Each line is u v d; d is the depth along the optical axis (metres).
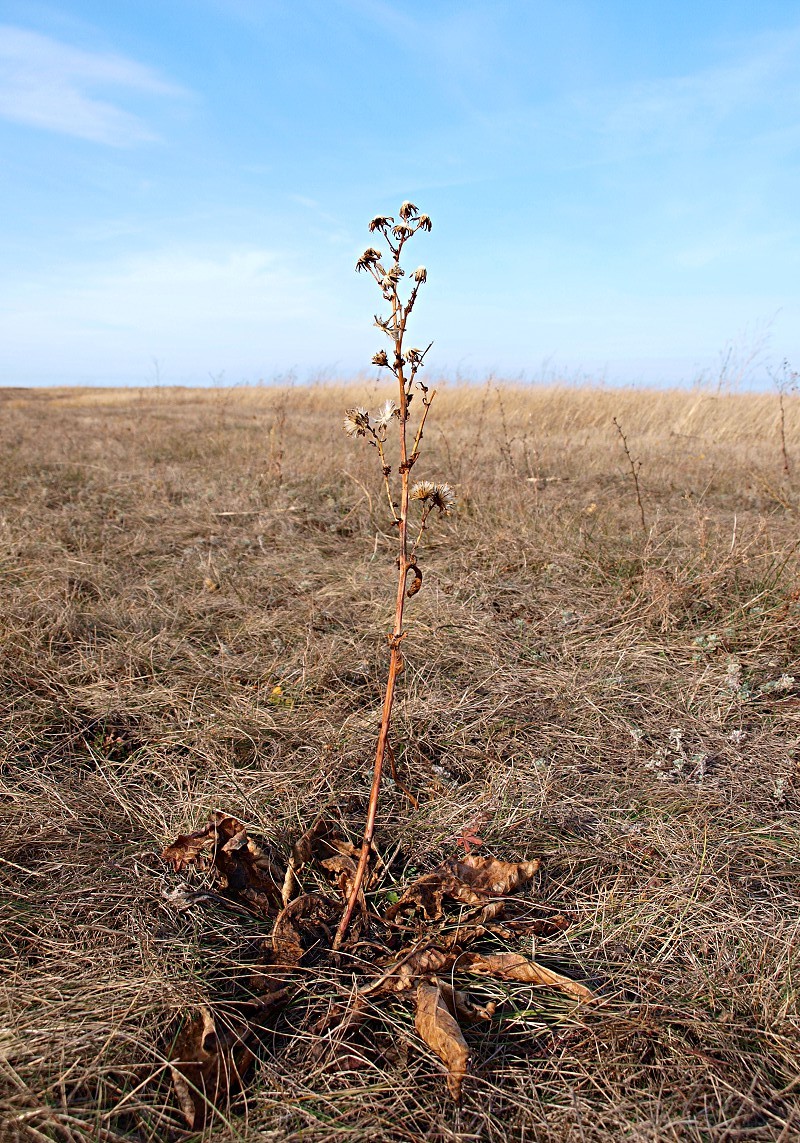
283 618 3.71
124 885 1.94
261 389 20.16
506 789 2.42
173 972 1.65
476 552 4.57
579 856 2.12
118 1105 1.38
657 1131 1.37
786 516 5.36
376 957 1.77
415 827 2.24
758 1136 1.37
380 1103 1.43
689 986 1.68
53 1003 1.55
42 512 5.50
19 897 1.87
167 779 2.45
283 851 2.12
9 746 2.54
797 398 10.32
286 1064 1.51
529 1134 1.40
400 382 1.63
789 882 2.02
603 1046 1.55
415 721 2.79
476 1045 1.57
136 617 3.60
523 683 3.10
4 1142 1.29
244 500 5.91
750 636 3.42
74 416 15.80
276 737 2.72
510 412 12.43
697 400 10.96
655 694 3.01
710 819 2.26
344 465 7.07
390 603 3.83
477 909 1.87
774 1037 1.55
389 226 1.55
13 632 3.23
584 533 4.61
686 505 5.88
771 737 2.71
